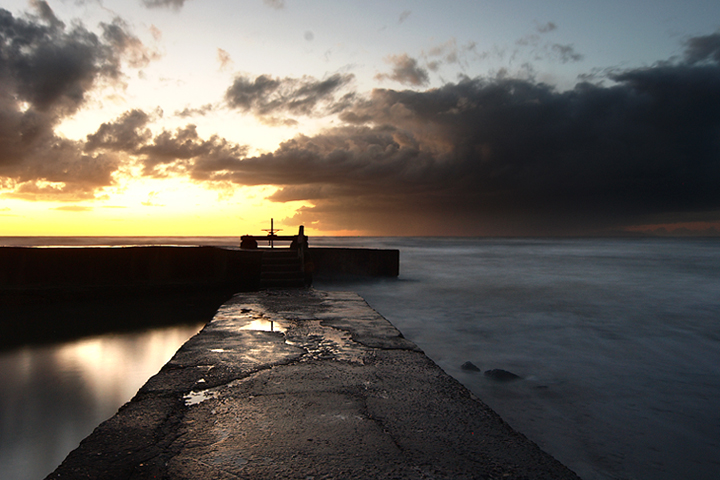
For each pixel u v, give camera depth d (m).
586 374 5.80
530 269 25.36
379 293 14.31
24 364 6.09
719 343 7.63
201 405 2.54
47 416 4.38
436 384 2.97
